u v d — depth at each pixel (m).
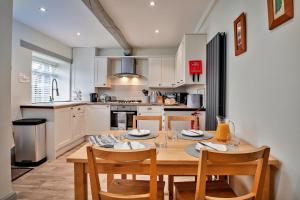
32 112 3.27
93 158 1.03
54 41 4.34
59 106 3.38
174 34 4.12
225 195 1.34
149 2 2.72
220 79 2.28
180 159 1.21
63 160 3.24
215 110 2.42
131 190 1.42
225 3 2.29
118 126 4.60
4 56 1.96
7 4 1.99
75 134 4.06
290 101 1.13
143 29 3.82
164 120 3.10
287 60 1.16
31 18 3.16
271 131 1.33
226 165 1.17
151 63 5.03
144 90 5.21
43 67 4.48
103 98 5.08
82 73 5.05
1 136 1.94
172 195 1.98
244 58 1.76
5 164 1.99
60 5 2.72
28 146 2.99
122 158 0.98
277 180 1.25
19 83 3.27
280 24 1.22
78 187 1.25
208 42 2.94
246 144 1.61
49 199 2.08
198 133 1.86
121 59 5.21
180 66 3.83
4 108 1.97
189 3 2.75
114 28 3.52
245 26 1.73
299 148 1.06
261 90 1.46
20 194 2.18
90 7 2.66
